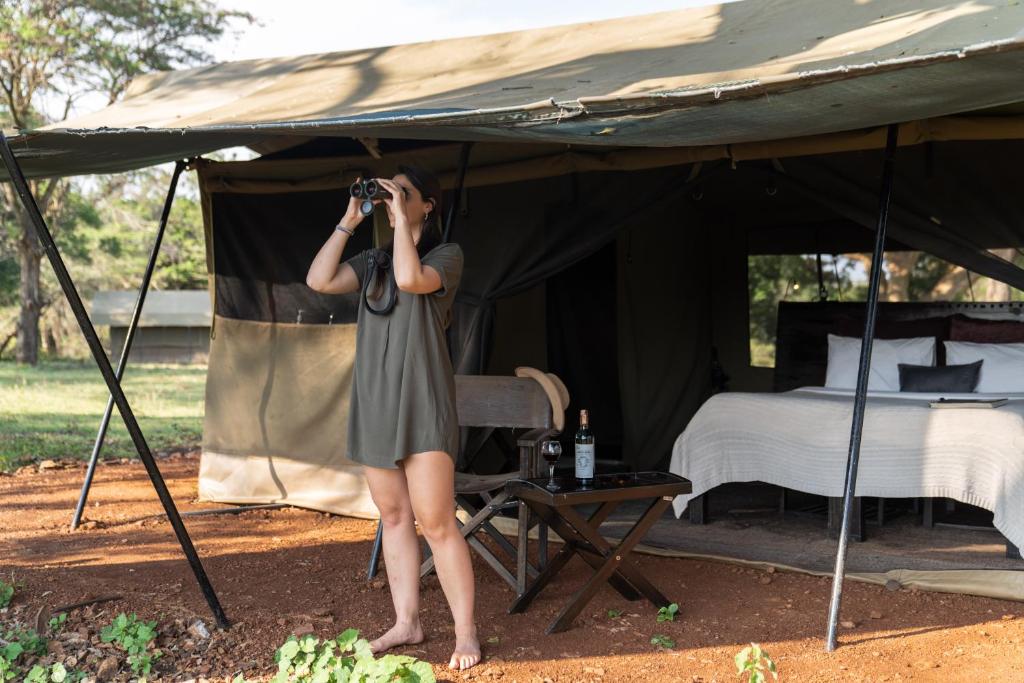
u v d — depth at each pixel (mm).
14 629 3816
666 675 3359
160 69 22891
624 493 3863
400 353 3385
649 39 5023
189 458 9359
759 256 8594
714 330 8742
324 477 6375
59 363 23047
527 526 4176
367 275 3473
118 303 24469
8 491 7332
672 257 8281
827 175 5145
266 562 5059
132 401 14430
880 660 3496
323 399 6375
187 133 3994
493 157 5770
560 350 7648
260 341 6613
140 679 3291
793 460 5426
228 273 6691
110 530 5934
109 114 5531
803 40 3965
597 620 4008
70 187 25484
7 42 21062
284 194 6473
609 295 7961
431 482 3365
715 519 5891
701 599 4312
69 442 10070
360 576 4762
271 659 3510
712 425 5750
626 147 5375
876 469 5133
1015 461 4641
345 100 4836
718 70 3541
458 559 3467
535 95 3713
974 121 4648
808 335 8188
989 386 6504
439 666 3438
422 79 5180
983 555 4766
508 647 3650
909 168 5051
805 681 3293
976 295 7711
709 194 7984
